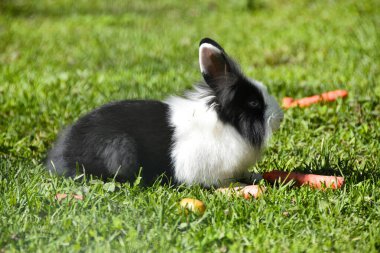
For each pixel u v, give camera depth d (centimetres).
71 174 675
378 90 1016
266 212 589
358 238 549
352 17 1590
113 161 664
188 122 666
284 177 684
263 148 686
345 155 779
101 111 695
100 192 623
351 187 652
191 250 525
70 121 901
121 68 1249
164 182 673
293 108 931
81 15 1922
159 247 524
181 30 1658
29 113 939
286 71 1182
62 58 1352
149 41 1507
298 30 1520
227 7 1997
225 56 664
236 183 677
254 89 664
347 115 907
